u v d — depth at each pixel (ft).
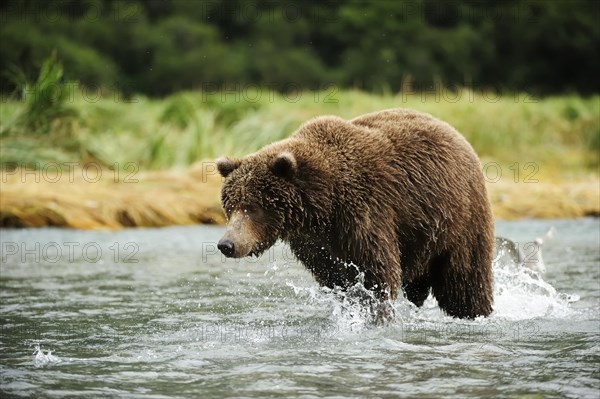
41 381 54.44
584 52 391.04
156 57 394.32
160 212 135.64
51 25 375.45
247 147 166.40
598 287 86.12
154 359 59.93
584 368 56.18
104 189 142.72
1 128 157.48
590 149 193.47
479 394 50.80
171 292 85.81
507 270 87.30
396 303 71.92
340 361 58.54
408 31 402.52
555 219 137.59
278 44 419.74
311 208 66.13
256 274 96.17
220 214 137.59
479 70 398.21
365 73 385.50
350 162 67.41
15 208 130.52
